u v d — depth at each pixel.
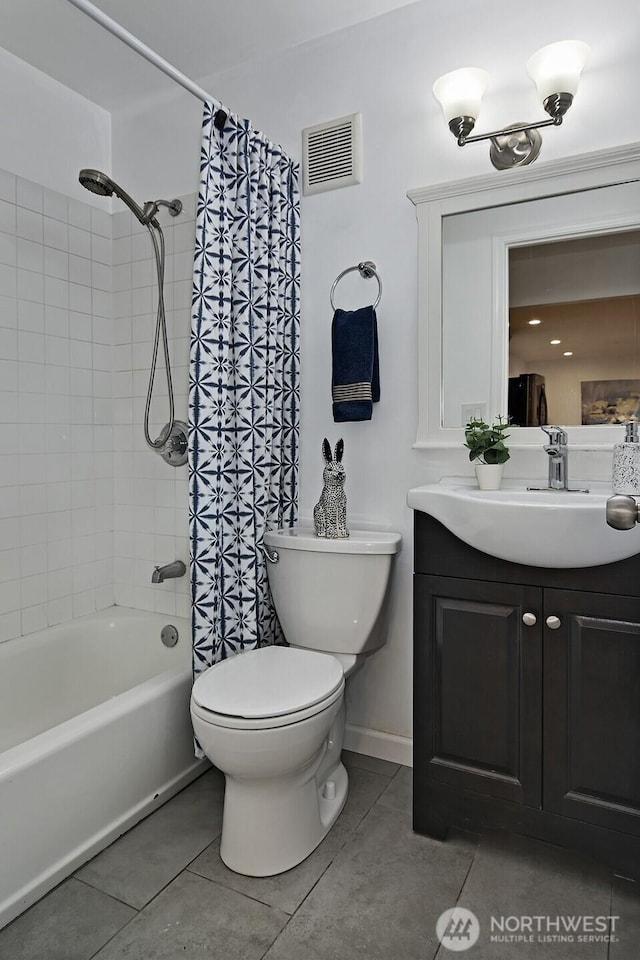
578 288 1.72
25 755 1.38
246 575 1.92
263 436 1.97
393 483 2.01
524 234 1.78
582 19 1.72
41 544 2.20
